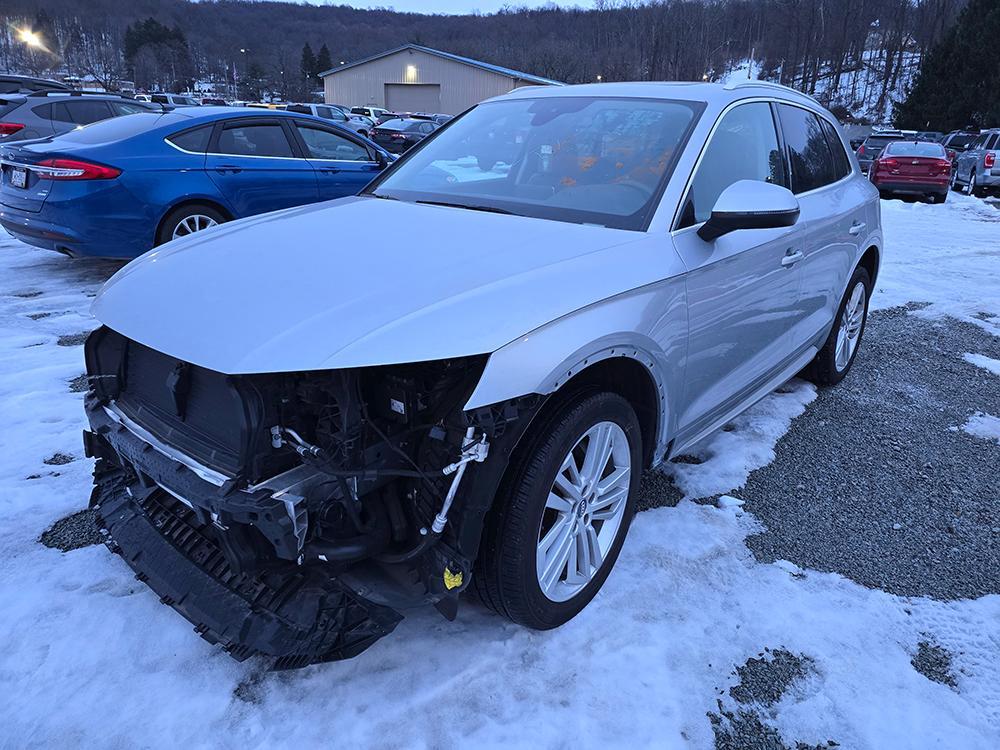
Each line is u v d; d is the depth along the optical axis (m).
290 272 2.18
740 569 2.72
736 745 2.00
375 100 50.03
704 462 3.55
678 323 2.51
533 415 2.00
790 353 3.73
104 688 2.08
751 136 3.22
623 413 2.38
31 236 6.01
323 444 1.92
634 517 3.03
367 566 2.09
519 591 2.13
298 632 1.93
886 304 6.82
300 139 7.00
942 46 44.16
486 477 1.94
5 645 2.21
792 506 3.20
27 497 3.00
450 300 1.99
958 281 7.80
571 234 2.48
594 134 3.05
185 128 6.27
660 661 2.26
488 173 3.13
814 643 2.37
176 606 2.11
